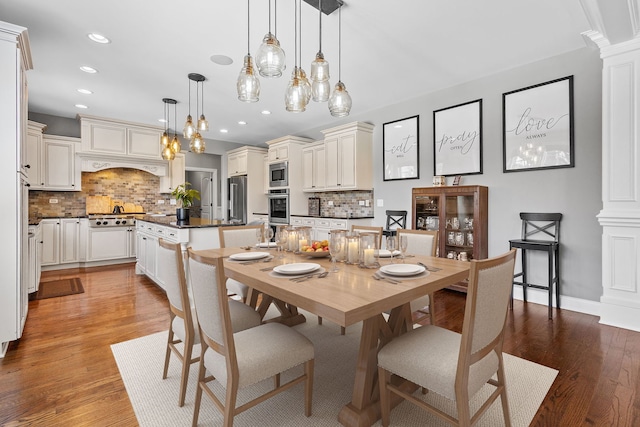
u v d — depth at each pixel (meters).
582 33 2.59
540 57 3.12
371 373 1.51
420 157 4.20
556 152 3.07
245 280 1.64
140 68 3.34
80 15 2.43
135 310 3.03
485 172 3.57
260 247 2.55
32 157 4.62
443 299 3.41
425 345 1.40
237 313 1.84
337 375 1.93
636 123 2.49
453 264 1.89
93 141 5.05
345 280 1.53
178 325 1.74
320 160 5.38
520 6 2.32
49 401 1.65
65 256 4.88
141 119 5.30
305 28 2.62
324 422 1.51
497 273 1.21
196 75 3.50
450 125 3.87
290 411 1.59
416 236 2.50
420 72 3.47
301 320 2.73
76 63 3.23
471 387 1.18
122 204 5.79
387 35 2.72
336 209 5.48
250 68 2.07
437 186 3.74
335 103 2.26
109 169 5.68
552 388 1.76
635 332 2.48
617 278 2.60
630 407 1.59
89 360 2.08
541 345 2.28
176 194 3.89
